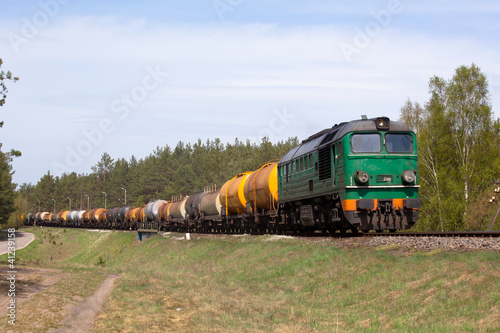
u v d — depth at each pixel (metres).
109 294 20.52
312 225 27.88
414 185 22.70
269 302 18.06
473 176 42.16
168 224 68.50
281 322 14.95
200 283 24.61
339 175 23.16
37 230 117.75
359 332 12.78
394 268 17.16
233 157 114.56
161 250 49.44
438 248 17.67
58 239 90.75
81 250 77.62
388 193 22.48
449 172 43.59
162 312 16.39
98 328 13.57
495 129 43.72
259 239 33.59
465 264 14.95
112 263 54.66
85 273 30.45
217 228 52.38
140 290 21.98
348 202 22.36
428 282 14.86
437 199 42.22
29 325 13.55
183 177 127.62
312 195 26.81
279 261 24.56
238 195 42.53
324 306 16.42
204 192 56.16
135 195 139.62
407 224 22.59
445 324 11.82
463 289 13.34
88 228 106.38
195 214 56.41
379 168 22.53
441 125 44.41
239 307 17.23
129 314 15.84
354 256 20.06
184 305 17.86
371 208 22.06
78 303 17.69
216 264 31.20
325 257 21.53
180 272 30.97
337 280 18.56
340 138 23.16
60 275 27.48
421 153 45.34
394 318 13.36
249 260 28.08
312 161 26.94
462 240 17.98
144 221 78.31
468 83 44.19
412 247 18.88
